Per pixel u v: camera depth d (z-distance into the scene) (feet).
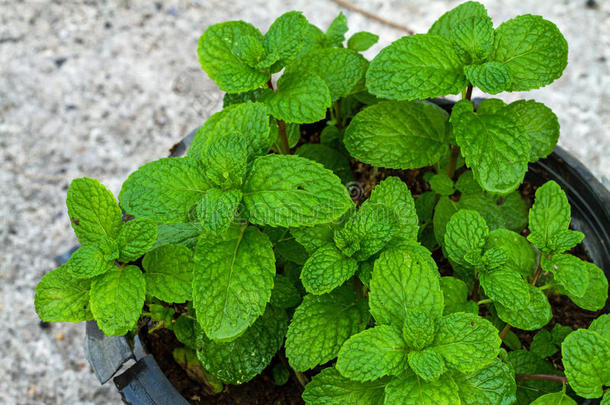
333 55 1.38
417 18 2.29
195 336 1.35
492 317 1.36
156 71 2.26
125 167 2.12
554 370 1.35
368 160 1.38
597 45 2.17
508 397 1.20
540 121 1.40
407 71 1.27
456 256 1.29
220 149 1.19
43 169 2.12
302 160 1.19
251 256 1.22
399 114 1.39
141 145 2.15
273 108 1.30
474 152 1.26
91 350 1.31
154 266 1.27
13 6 2.43
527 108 1.40
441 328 1.18
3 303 1.93
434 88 1.26
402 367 1.17
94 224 1.25
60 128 2.19
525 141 1.26
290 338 1.26
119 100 2.22
